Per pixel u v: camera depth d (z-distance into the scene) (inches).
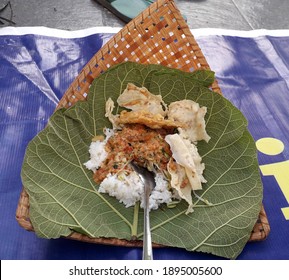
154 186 16.4
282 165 19.0
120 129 18.3
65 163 16.6
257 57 25.6
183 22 18.8
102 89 18.3
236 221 15.3
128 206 16.0
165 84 18.7
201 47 25.9
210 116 18.2
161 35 19.0
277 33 27.6
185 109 18.1
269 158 19.4
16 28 26.1
